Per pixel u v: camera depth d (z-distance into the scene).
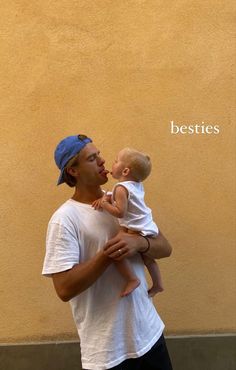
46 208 3.33
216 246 3.40
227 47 3.33
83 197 2.21
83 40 3.29
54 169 3.32
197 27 3.31
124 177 2.23
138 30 3.29
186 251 3.39
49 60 3.28
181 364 3.43
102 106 3.31
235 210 3.40
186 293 3.42
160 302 3.43
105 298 2.12
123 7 3.28
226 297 3.43
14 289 3.36
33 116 3.30
